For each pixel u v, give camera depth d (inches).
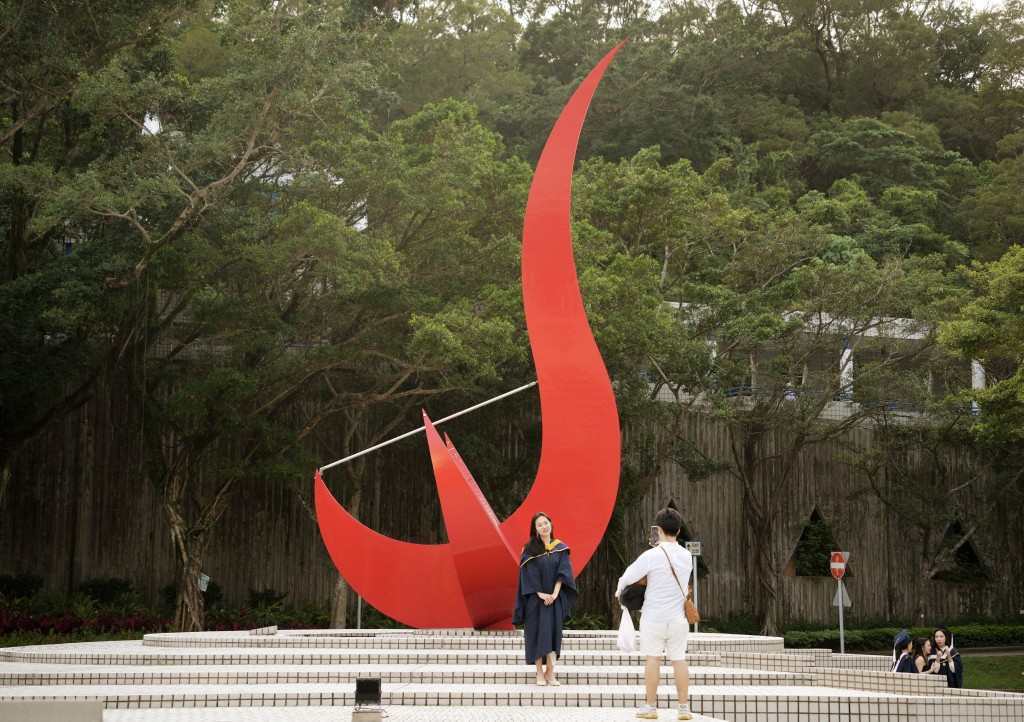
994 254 1528.1
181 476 890.7
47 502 970.7
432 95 1521.9
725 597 1131.9
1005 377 1190.9
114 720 288.2
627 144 1510.8
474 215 891.4
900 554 1226.0
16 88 834.8
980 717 340.8
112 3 797.9
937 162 1775.3
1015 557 1283.2
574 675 390.3
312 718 294.7
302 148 833.5
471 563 495.5
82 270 779.4
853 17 1920.5
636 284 886.4
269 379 863.1
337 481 962.7
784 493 1171.3
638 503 1109.1
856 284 1055.6
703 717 286.5
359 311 876.6
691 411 1131.9
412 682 386.0
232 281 886.4
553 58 1792.6
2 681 403.2
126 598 945.5
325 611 992.9
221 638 539.5
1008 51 1914.4
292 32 788.0
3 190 780.0
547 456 526.3
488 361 819.4
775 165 1587.1
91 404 989.2
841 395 1134.4
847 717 332.5
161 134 823.1
